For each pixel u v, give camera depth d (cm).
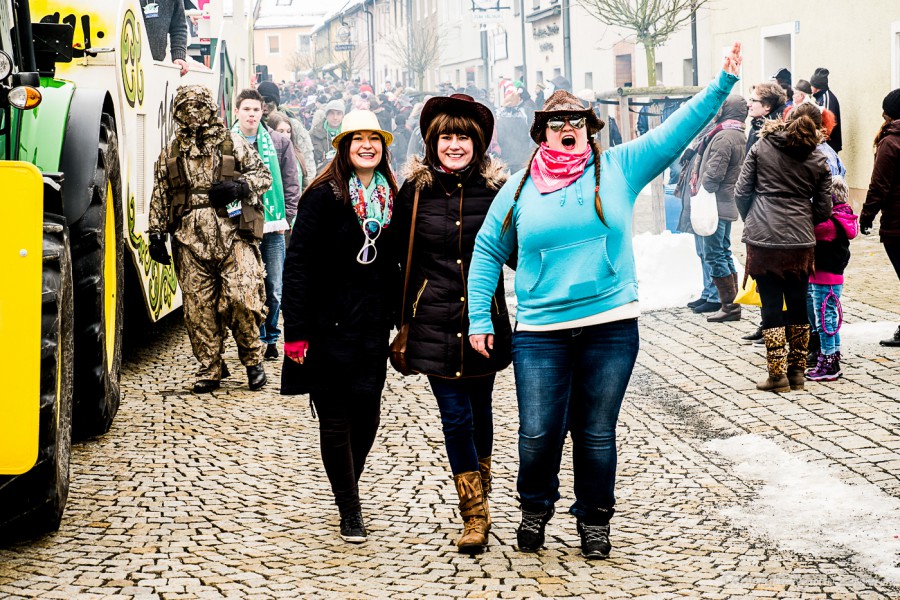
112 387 754
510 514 593
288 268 549
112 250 766
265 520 579
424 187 538
